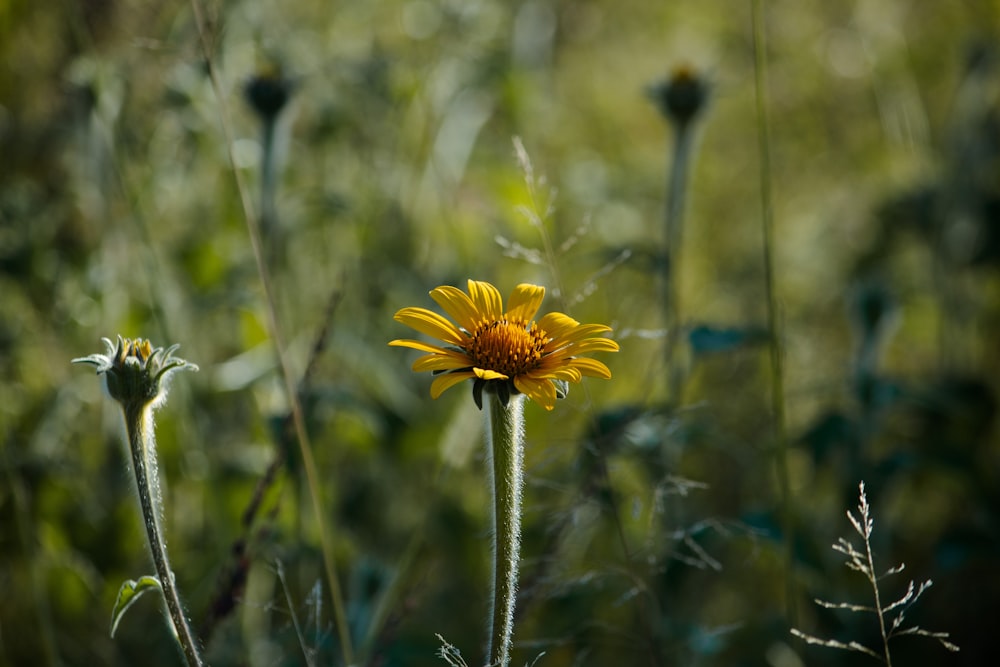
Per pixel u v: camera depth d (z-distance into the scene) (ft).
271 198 12.87
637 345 17.03
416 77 15.80
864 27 20.48
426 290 14.85
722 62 22.33
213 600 10.01
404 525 14.28
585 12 23.39
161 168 14.73
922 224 17.28
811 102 21.57
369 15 17.44
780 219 20.53
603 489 10.89
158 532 6.94
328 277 15.29
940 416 14.71
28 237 13.61
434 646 11.33
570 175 18.48
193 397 12.84
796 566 11.21
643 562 12.44
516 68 17.03
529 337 7.35
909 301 17.44
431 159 15.83
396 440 13.38
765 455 14.76
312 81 14.78
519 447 7.32
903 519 15.53
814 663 12.05
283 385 12.29
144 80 14.47
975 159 16.96
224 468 12.15
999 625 14.15
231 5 13.91
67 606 12.46
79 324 13.80
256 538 10.14
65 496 12.62
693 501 14.99
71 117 14.49
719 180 20.99
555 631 12.40
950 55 20.53
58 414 13.12
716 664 13.26
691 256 19.20
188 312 13.03
